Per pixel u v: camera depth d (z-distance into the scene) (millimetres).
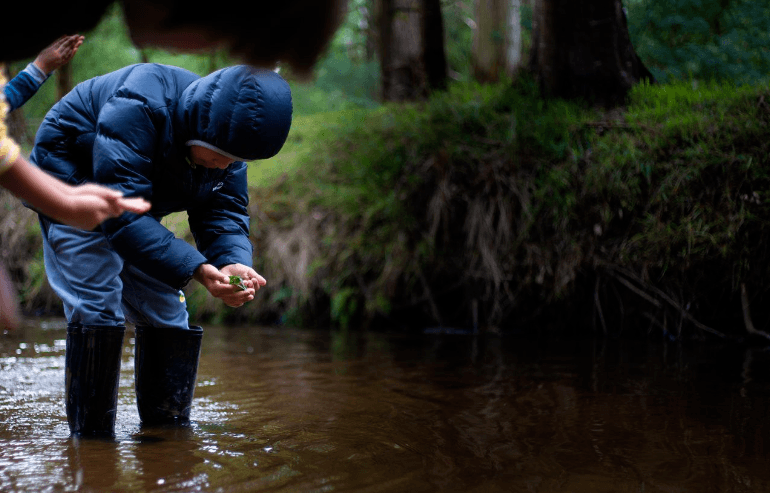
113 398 2115
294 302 5969
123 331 2141
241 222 2414
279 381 3070
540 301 5152
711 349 4137
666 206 4570
